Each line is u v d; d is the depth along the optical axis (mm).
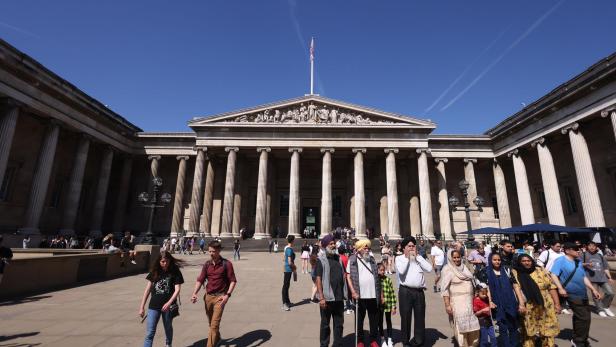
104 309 11805
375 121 46312
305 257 22875
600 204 32062
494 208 51062
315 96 46781
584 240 28516
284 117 46438
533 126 39344
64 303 12727
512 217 48750
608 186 34188
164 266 7570
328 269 7547
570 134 33531
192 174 52781
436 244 18234
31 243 32844
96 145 44938
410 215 48281
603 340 8984
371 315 7668
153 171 49438
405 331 7797
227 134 45875
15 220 35781
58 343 8266
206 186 47219
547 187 36750
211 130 45938
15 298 13477
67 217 38062
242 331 9406
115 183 50750
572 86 32500
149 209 50812
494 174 48469
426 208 42969
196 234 43312
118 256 20281
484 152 49000
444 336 8992
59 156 41406
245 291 15711
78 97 38281
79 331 9250
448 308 7445
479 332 7215
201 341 8500
